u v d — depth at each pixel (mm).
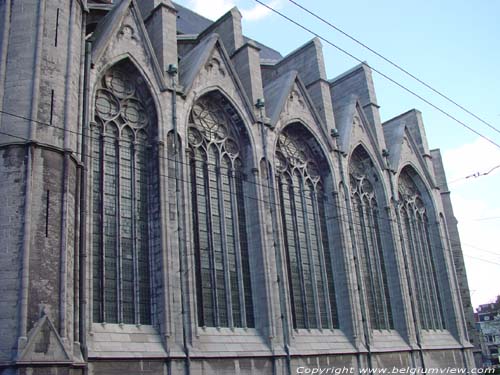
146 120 33125
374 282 44344
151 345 27734
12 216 23375
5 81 25609
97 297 27375
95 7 37719
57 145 25375
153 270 29906
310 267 39312
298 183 41406
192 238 31422
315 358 35062
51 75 26312
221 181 35719
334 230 41688
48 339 22031
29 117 24906
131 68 33094
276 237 36062
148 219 31094
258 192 36406
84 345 24625
